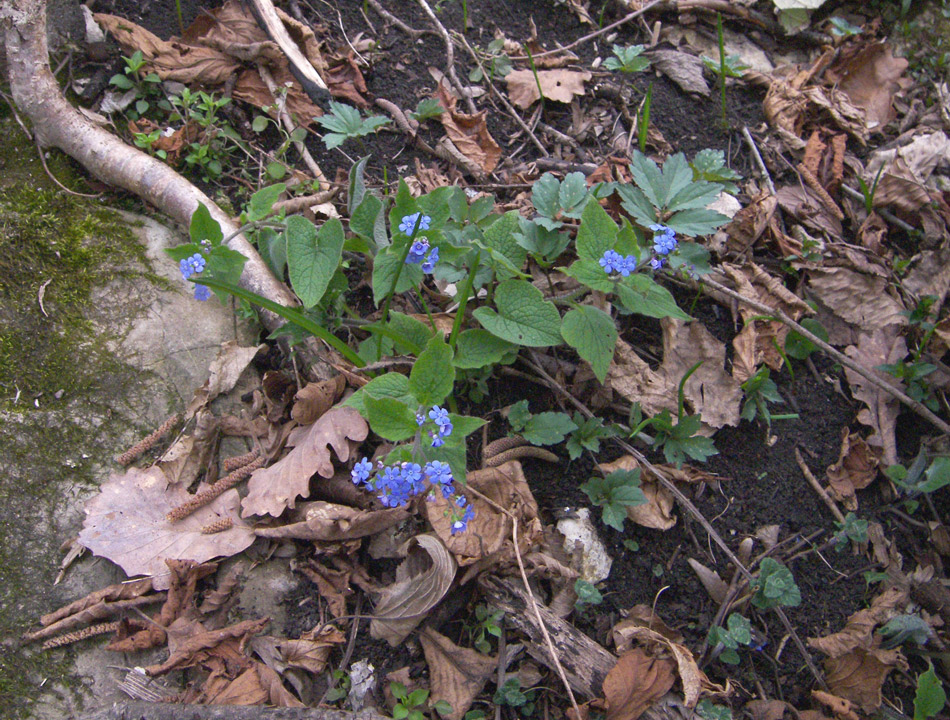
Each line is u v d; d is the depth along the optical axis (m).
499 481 0.51
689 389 0.56
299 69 0.63
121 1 0.64
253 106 0.63
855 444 0.57
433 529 0.49
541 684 0.47
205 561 0.47
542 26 0.72
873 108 0.70
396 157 0.63
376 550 0.49
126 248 0.56
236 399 0.53
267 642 0.46
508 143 0.66
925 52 0.72
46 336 0.52
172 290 0.55
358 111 0.62
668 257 0.54
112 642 0.46
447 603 0.48
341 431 0.49
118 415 0.51
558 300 0.51
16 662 0.45
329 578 0.48
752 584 0.50
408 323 0.50
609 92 0.68
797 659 0.51
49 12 0.59
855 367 0.54
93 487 0.49
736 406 0.56
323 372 0.53
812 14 0.73
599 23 0.72
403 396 0.44
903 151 0.67
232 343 0.53
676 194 0.56
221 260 0.46
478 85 0.67
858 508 0.56
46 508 0.48
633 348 0.58
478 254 0.48
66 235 0.55
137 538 0.47
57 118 0.55
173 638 0.46
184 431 0.51
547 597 0.49
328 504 0.49
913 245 0.64
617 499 0.51
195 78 0.62
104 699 0.45
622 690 0.45
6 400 0.50
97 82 0.60
